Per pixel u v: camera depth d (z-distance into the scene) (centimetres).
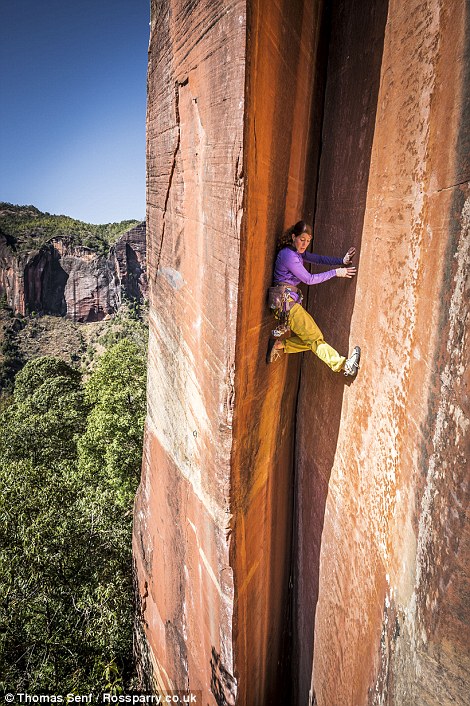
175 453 701
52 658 1083
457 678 290
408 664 341
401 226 368
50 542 1220
